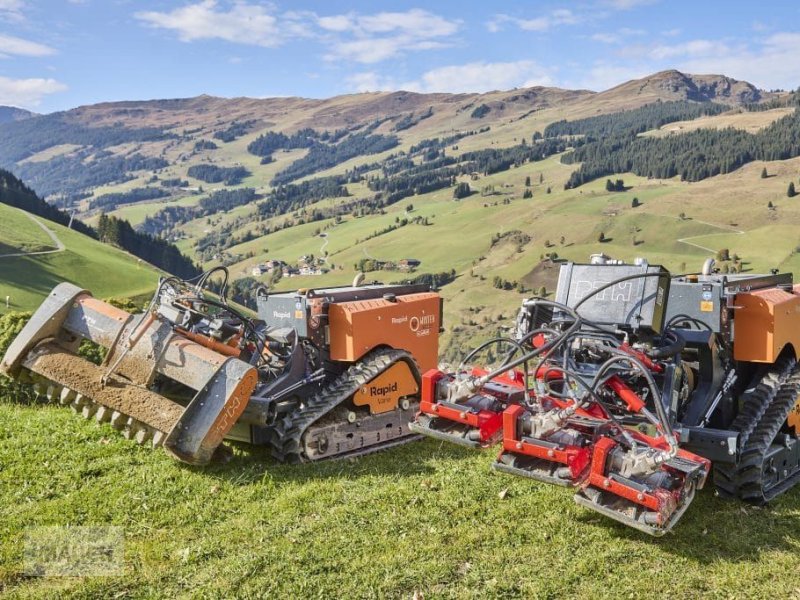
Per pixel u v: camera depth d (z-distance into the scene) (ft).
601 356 22.15
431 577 16.93
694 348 24.13
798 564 18.48
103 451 24.14
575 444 18.21
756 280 26.48
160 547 17.90
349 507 20.58
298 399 26.58
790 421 24.44
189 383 22.52
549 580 17.02
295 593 16.06
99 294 370.32
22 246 408.87
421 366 29.60
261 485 22.21
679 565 18.17
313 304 27.04
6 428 26.02
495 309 602.44
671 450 16.98
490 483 22.85
